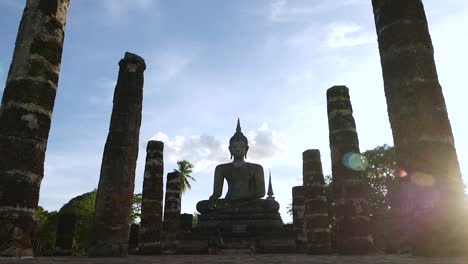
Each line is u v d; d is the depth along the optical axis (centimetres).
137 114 1395
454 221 776
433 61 899
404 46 888
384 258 898
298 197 2459
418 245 798
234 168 2889
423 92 855
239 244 2311
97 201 1274
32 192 784
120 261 831
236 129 3111
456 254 756
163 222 2319
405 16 909
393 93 884
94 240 1229
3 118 797
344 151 1455
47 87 840
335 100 1530
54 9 884
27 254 751
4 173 761
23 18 875
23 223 756
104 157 1320
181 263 738
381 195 3438
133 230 2819
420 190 809
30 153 791
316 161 1983
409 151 836
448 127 850
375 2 973
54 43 870
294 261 816
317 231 1852
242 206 2684
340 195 1418
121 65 1444
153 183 1938
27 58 829
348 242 1357
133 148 1348
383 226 3319
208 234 2423
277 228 2516
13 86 814
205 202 2791
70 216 2256
